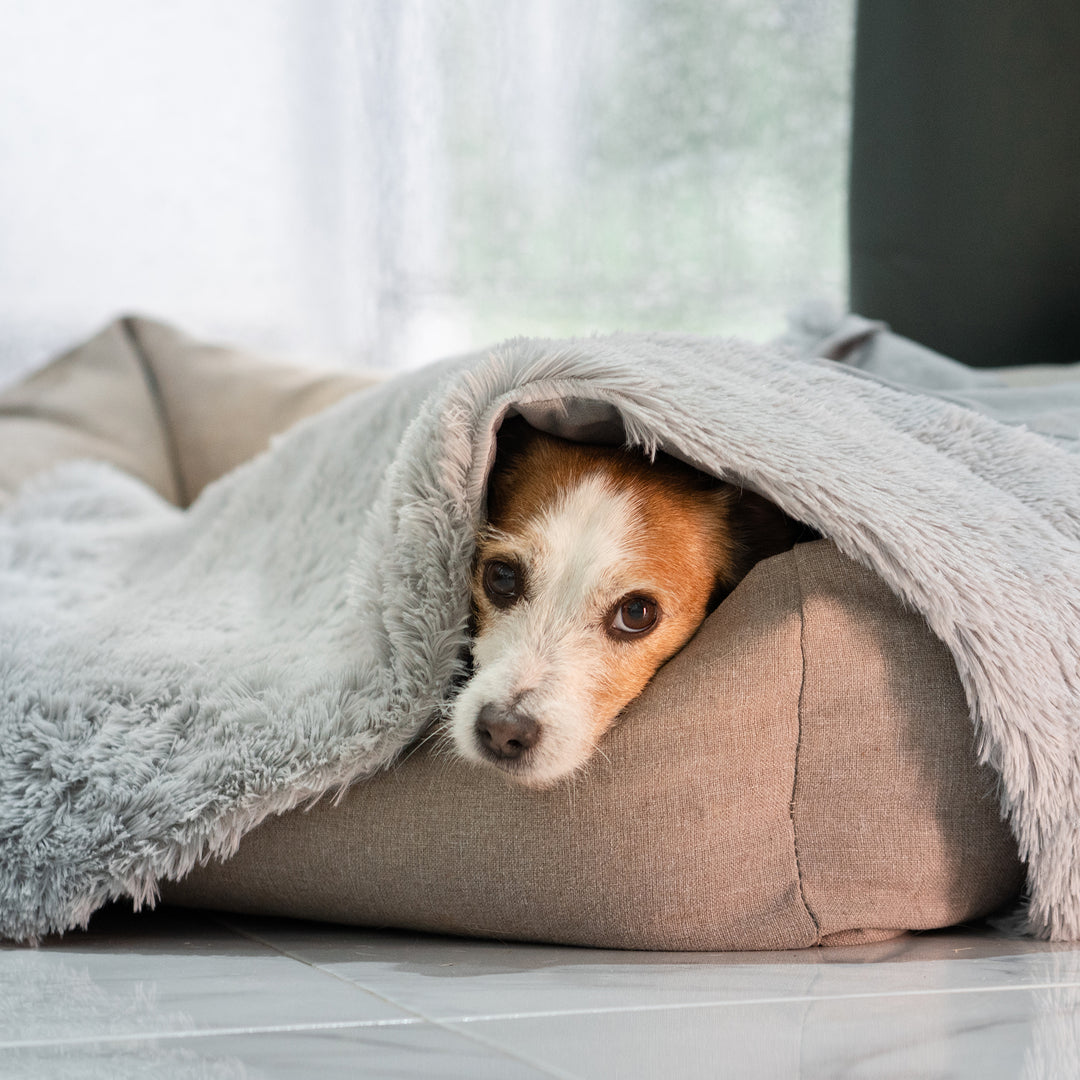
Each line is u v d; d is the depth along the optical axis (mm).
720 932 992
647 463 1306
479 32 3129
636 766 995
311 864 1043
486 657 1202
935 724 1014
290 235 3146
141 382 2332
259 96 3113
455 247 3182
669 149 3094
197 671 1149
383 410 1437
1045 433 1342
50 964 915
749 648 1020
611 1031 687
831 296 3039
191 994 787
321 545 1361
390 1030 683
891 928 1040
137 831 1018
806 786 1010
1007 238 2168
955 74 2174
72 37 3002
